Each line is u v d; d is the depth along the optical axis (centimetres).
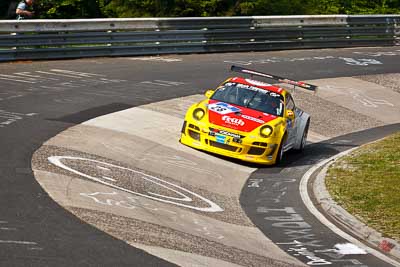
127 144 2384
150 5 5759
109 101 3053
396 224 1792
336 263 1525
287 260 1512
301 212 1925
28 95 2981
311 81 4125
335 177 2270
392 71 4672
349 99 3900
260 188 2164
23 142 2200
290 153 2748
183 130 2495
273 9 6400
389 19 5619
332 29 5328
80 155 2147
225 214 1834
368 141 3114
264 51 4978
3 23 3716
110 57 4206
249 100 2561
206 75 3944
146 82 3591
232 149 2388
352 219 1823
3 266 1217
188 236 1570
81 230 1470
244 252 1524
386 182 2203
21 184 1750
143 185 1953
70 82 3381
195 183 2100
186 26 4550
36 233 1411
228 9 5981
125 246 1412
